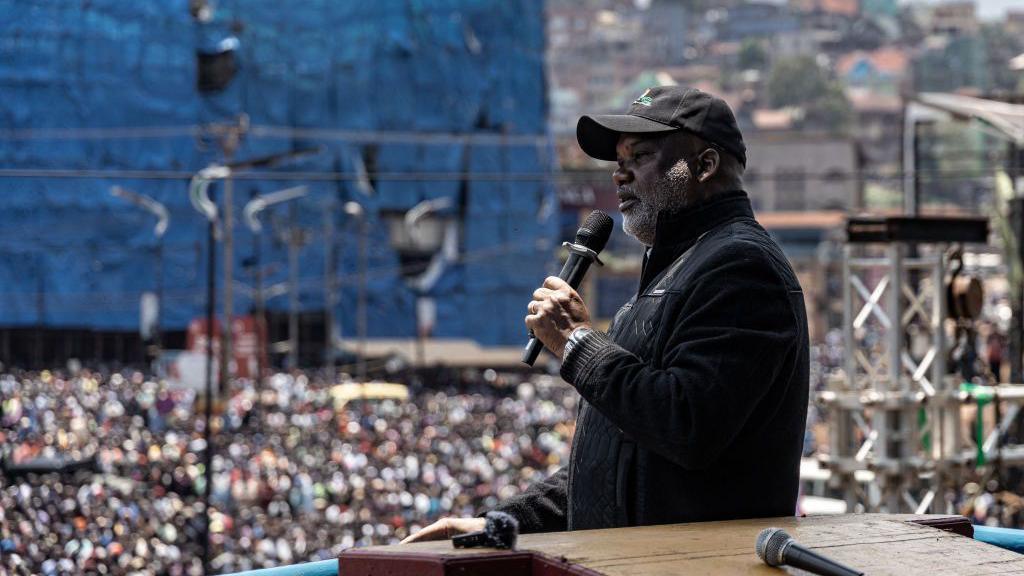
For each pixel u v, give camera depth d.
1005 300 43.50
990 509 20.59
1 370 64.06
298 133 73.31
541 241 82.50
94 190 70.94
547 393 70.94
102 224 71.06
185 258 71.44
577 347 3.88
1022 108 22.92
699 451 3.64
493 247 81.44
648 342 3.98
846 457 14.71
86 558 24.59
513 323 81.88
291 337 66.44
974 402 15.06
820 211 113.44
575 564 2.88
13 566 22.03
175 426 45.41
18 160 70.44
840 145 114.75
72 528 26.59
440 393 68.81
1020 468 22.20
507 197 81.69
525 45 82.44
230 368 50.09
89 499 29.97
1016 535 4.68
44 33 70.12
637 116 4.14
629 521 3.93
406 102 78.50
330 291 67.38
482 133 81.19
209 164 71.00
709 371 3.66
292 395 57.81
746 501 3.81
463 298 81.19
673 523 3.84
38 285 71.00
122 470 36.50
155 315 61.59
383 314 79.44
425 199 79.50
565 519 4.50
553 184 83.50
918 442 14.82
